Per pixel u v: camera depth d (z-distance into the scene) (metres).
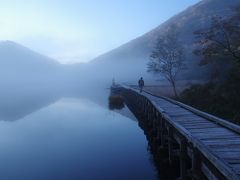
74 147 22.89
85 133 27.86
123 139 24.66
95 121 34.50
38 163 19.33
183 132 11.92
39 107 53.84
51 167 18.39
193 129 13.12
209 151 8.88
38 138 27.00
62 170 17.72
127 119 35.00
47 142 25.16
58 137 26.88
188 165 14.20
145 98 30.92
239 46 25.11
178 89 47.16
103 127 30.53
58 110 47.53
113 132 27.75
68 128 31.02
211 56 27.55
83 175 16.62
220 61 28.55
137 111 37.72
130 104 48.84
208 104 25.17
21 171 18.00
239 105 21.70
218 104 23.77
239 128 11.80
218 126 13.71
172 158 15.80
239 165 8.21
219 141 10.80
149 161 18.39
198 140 10.12
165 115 16.62
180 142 12.66
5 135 29.17
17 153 22.16
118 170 17.06
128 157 19.44
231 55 25.88
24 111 49.38
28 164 19.27
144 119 30.83
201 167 10.31
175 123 13.88
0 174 17.59
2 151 22.86
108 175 16.38
